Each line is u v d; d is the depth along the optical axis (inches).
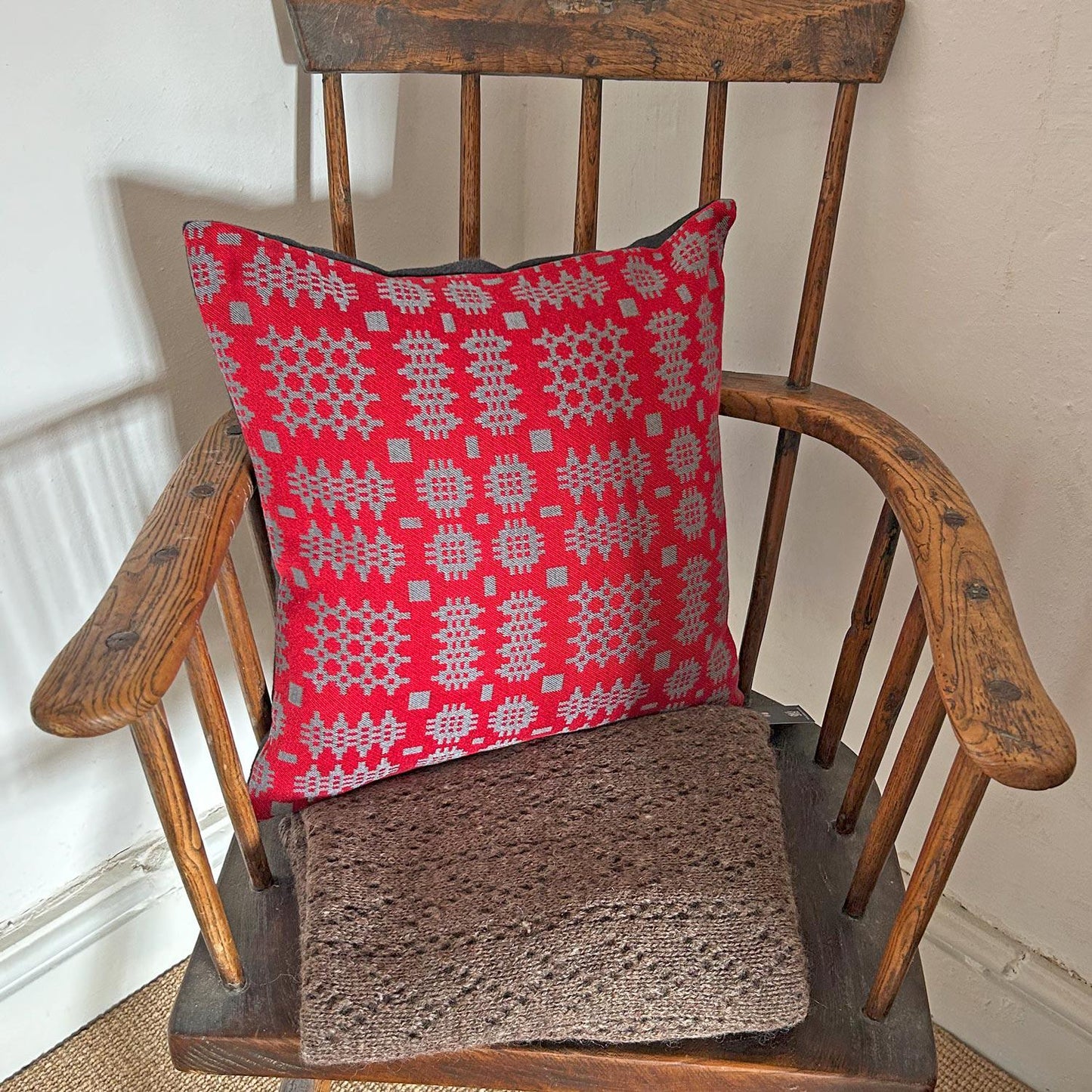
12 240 29.9
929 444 35.2
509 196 43.6
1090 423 30.8
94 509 35.2
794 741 33.1
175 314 34.5
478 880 25.3
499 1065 24.1
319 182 36.7
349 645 26.6
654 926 24.3
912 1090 23.5
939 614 21.4
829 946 26.2
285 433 25.8
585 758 28.5
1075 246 29.3
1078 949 37.8
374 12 30.1
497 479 26.7
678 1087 24.2
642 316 28.3
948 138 31.0
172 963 44.8
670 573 28.8
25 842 38.4
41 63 28.5
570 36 31.3
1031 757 17.7
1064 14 27.3
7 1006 39.2
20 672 35.5
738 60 30.9
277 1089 40.3
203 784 43.5
